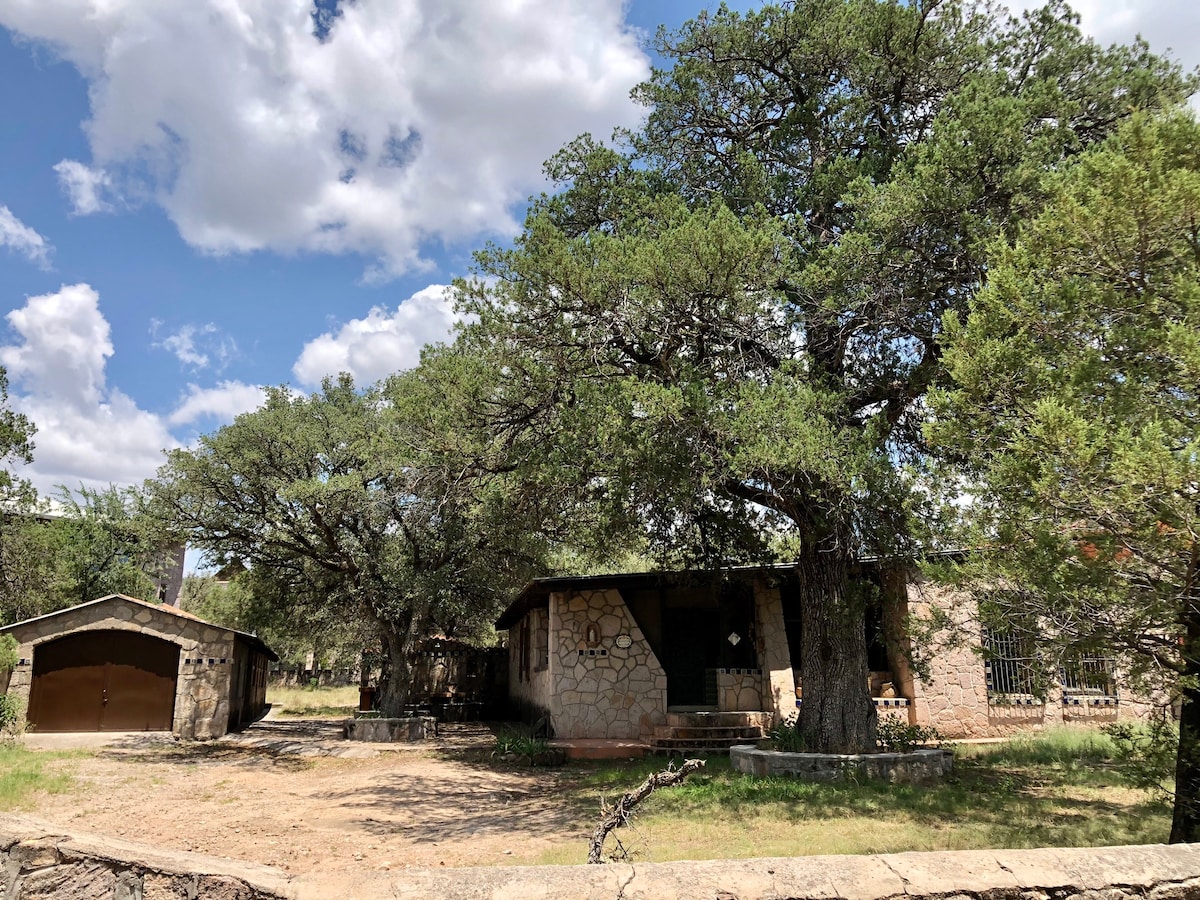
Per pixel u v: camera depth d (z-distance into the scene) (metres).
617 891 3.02
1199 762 6.17
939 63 11.56
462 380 10.74
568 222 13.04
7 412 21.28
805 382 10.32
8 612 22.61
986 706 15.88
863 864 3.33
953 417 6.71
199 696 20.22
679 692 18.86
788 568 15.55
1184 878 3.57
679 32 13.10
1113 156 6.34
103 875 3.63
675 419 9.45
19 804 10.77
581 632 17.28
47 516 30.77
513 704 26.62
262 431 20.12
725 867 3.21
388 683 21.62
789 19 12.25
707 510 13.80
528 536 14.89
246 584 24.92
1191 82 10.30
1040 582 5.86
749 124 13.30
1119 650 6.11
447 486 12.28
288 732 22.78
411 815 10.39
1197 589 5.63
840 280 9.88
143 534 21.55
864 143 12.43
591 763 14.79
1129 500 5.19
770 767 11.23
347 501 19.72
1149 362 5.98
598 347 10.86
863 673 11.97
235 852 8.12
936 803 9.27
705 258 9.64
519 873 3.10
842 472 9.16
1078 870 3.48
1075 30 10.84
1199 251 6.07
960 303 9.94
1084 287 6.19
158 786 13.05
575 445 10.20
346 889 3.07
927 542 8.04
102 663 20.23
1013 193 9.07
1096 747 13.07
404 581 20.42
